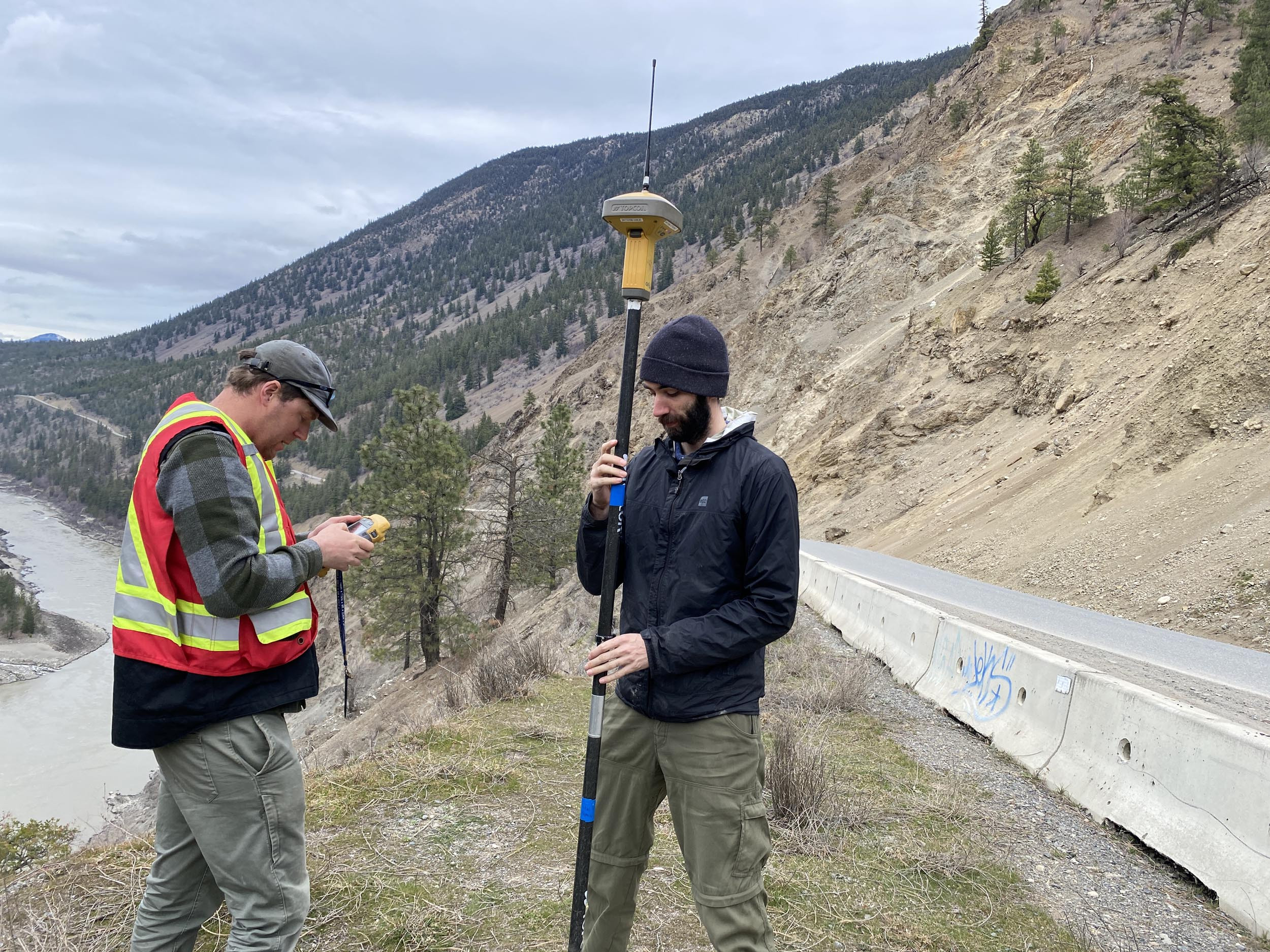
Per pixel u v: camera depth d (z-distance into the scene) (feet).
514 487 98.07
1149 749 13.76
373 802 14.32
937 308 138.92
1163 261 92.79
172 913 7.76
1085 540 59.52
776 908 10.89
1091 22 241.35
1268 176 94.02
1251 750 11.69
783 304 212.23
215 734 6.98
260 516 7.22
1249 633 38.14
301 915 7.53
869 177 363.97
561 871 11.90
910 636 25.67
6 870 12.18
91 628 287.48
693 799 7.50
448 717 21.03
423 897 10.88
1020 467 86.02
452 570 92.99
